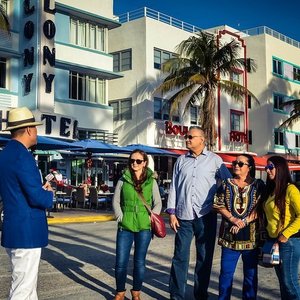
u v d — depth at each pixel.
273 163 4.76
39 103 23.08
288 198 4.67
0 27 20.83
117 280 5.77
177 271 5.66
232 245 5.16
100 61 28.31
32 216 4.07
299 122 43.94
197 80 27.62
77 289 6.60
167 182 28.38
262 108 40.00
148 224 5.73
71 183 26.00
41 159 24.30
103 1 28.83
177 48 32.22
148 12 31.02
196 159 5.75
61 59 26.33
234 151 33.81
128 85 31.03
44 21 23.50
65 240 11.51
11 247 4.02
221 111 36.31
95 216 16.95
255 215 5.13
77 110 26.86
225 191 5.23
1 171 4.06
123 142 31.00
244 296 5.25
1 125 19.89
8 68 24.14
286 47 42.62
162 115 31.08
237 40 39.09
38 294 6.31
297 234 4.70
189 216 5.63
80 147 18.36
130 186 5.73
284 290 4.74
